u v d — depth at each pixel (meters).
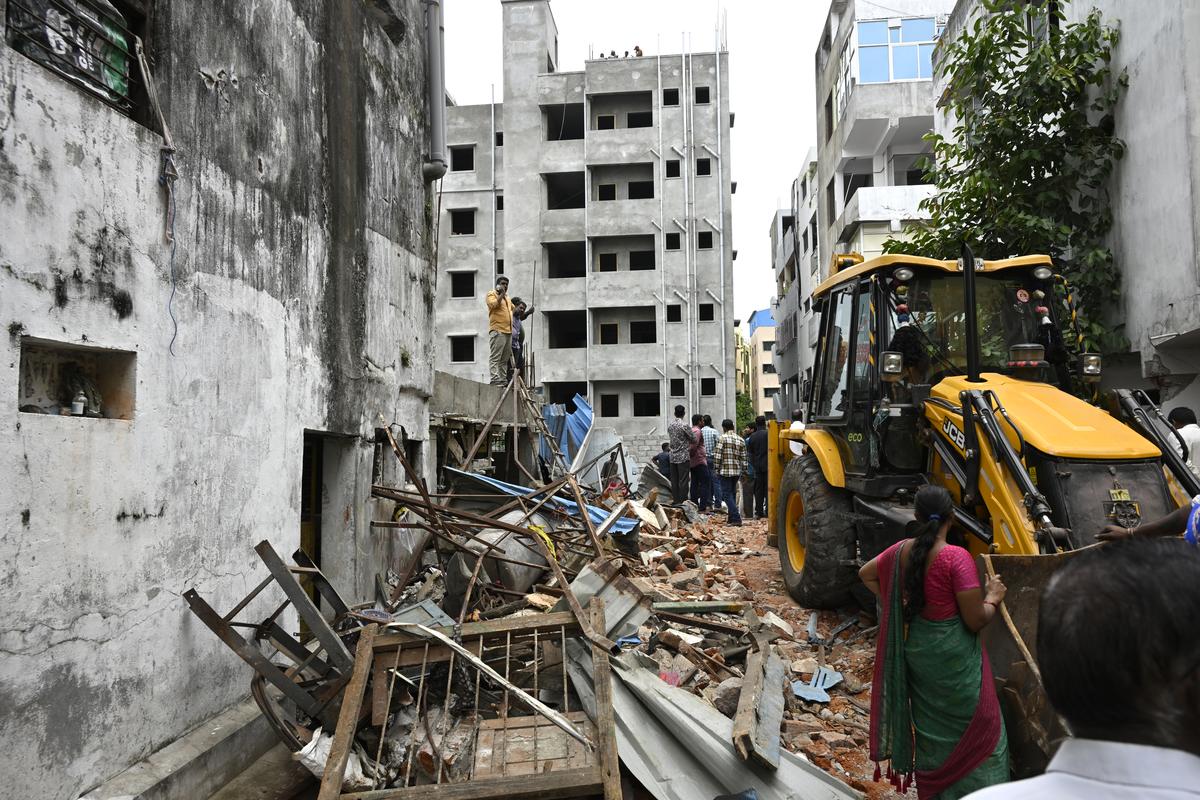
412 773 3.74
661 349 33.53
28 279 3.15
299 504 5.56
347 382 6.44
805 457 7.33
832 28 25.28
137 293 3.82
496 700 4.39
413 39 8.29
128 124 3.77
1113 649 1.06
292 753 3.98
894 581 3.30
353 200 6.63
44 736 3.18
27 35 3.37
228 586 4.60
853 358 6.54
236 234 4.75
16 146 3.11
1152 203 7.15
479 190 36.31
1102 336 7.59
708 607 6.28
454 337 35.88
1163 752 1.01
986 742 3.08
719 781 3.74
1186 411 6.00
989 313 6.13
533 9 35.78
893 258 5.99
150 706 3.85
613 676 4.47
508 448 13.53
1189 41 6.59
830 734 4.54
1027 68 8.09
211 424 4.45
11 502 3.04
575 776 3.31
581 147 35.00
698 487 14.51
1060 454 4.33
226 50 4.70
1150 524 3.90
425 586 7.14
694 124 34.38
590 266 34.28
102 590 3.52
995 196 8.33
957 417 5.16
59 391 3.57
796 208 36.69
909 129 21.91
